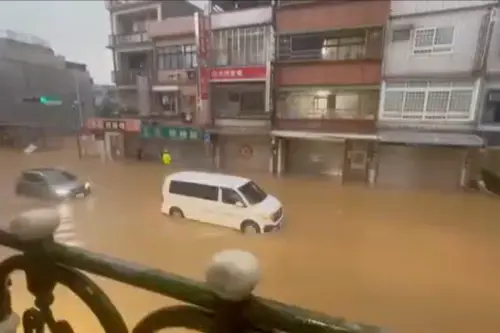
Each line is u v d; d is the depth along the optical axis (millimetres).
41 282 1745
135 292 2584
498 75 8844
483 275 2904
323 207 5492
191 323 1328
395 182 6738
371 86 11047
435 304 2635
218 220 4973
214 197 5223
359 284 3090
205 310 1283
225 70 11484
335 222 4852
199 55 10539
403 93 10477
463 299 2654
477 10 9164
